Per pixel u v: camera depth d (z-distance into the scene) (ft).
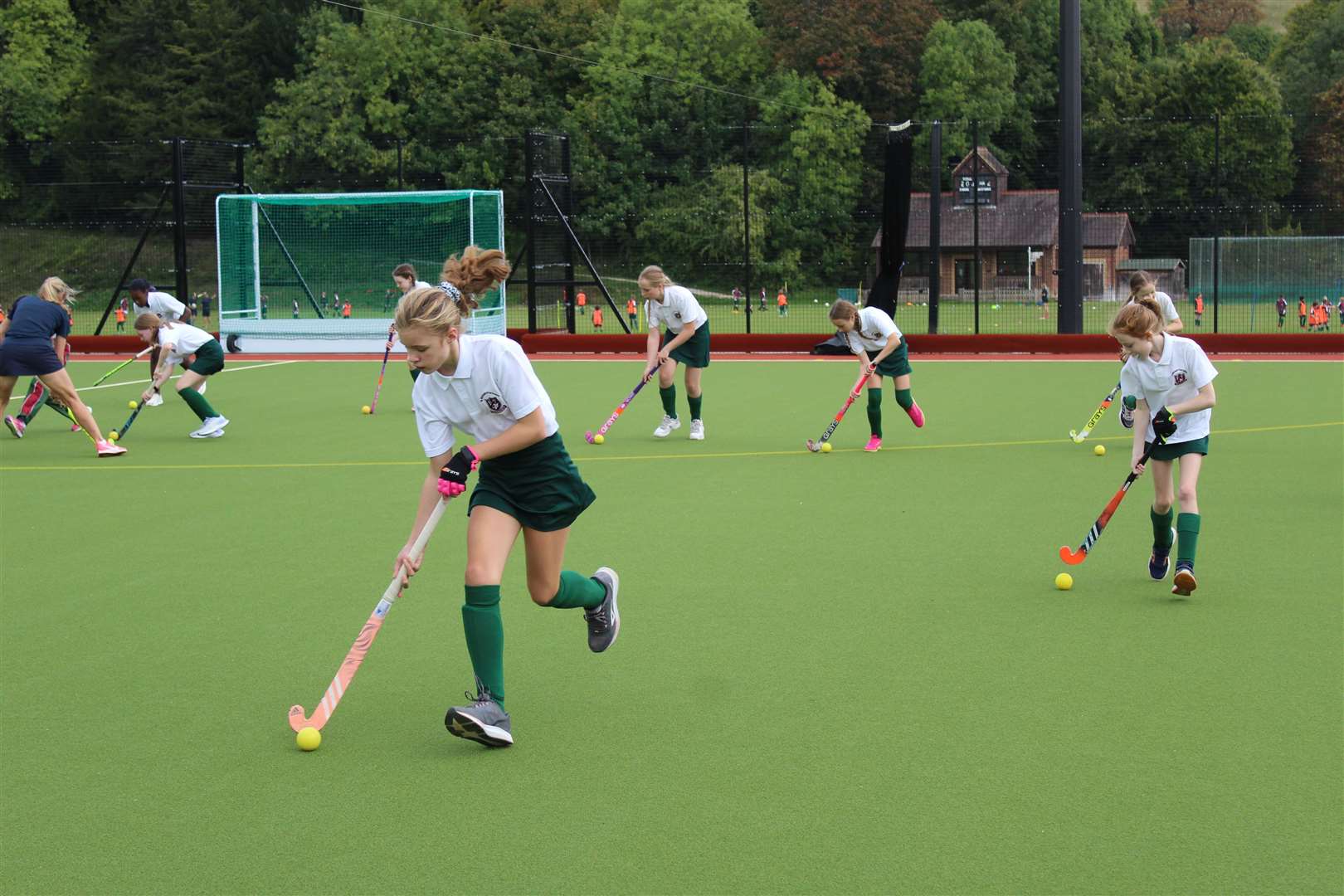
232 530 31.48
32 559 28.63
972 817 14.96
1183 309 104.68
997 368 74.23
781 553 28.37
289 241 116.06
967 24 207.51
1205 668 20.17
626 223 116.47
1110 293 140.46
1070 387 62.90
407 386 66.95
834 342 83.51
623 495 35.12
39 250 119.14
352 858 14.21
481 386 16.57
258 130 192.54
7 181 119.75
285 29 210.18
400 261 115.75
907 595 24.77
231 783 16.29
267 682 20.27
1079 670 20.18
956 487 35.94
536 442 16.99
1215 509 32.48
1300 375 67.41
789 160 143.43
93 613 24.27
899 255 85.66
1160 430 23.54
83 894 13.48
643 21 210.79
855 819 14.97
